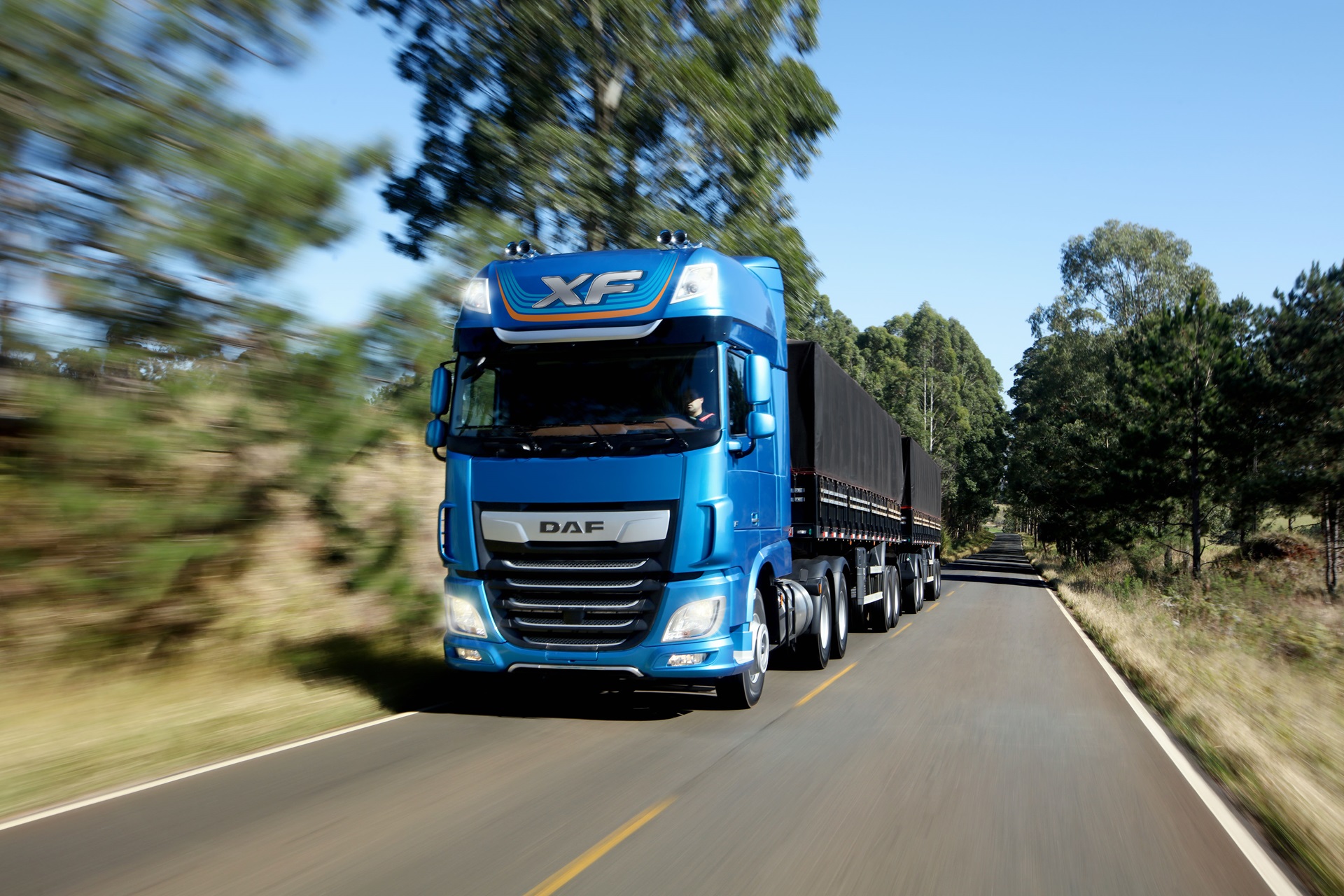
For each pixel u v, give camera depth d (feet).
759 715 30.40
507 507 28.55
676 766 23.08
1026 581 154.81
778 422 34.81
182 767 22.93
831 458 45.96
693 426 28.22
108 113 22.66
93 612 30.35
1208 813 19.95
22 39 21.38
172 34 23.90
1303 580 113.60
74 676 31.04
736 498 29.27
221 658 35.86
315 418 28.12
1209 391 125.59
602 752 24.71
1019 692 36.58
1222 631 62.28
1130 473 133.49
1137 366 140.56
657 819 18.63
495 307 29.63
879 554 60.95
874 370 350.84
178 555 26.23
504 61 66.28
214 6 24.57
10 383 22.49
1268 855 17.34
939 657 47.47
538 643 28.37
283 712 29.04
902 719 30.09
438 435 30.35
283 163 26.21
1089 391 210.59
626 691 35.17
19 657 30.32
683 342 28.73
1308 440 109.91
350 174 27.55
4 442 23.11
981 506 330.54
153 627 32.89
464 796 20.22
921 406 328.90
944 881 15.55
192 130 24.30
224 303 26.07
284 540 35.06
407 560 36.24
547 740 26.23
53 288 22.98
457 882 15.07
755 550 31.35
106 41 22.66
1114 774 23.24
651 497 27.91
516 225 44.52
